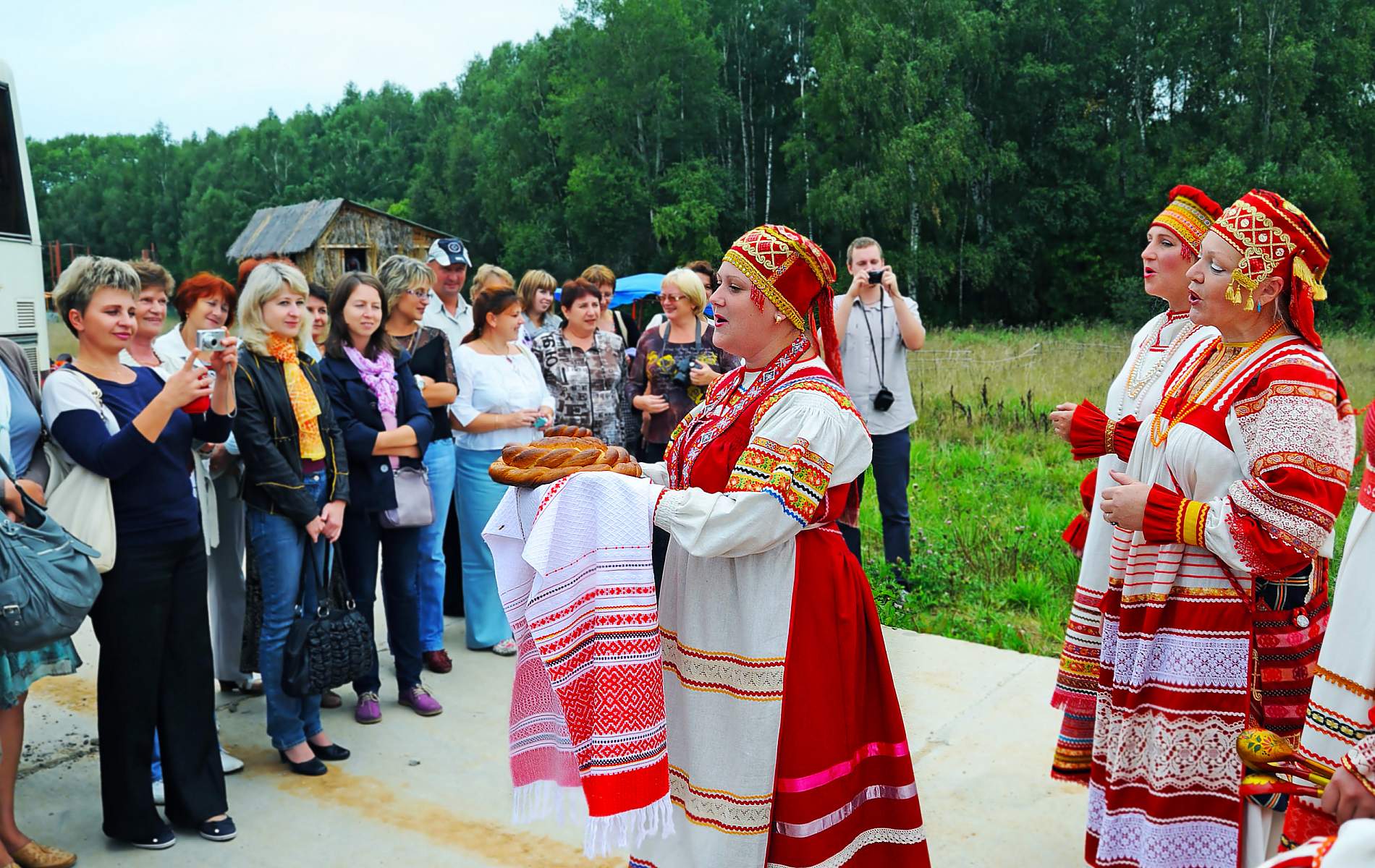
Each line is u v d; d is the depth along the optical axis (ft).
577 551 7.75
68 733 14.16
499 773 12.98
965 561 21.06
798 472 7.57
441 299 21.57
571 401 17.79
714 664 8.08
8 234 25.81
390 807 12.14
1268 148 116.98
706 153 154.61
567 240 160.86
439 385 15.97
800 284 7.97
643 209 145.89
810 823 7.86
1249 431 8.49
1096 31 132.05
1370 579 6.54
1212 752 8.68
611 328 23.48
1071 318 125.49
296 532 12.66
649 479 8.49
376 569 14.80
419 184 206.18
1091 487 10.55
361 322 14.42
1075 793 12.18
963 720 14.11
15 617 9.37
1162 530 8.56
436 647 16.37
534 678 8.50
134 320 11.06
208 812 11.39
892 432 19.19
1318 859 3.63
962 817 11.68
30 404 10.59
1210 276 8.55
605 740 7.55
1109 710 9.36
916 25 125.80
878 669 8.29
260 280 12.63
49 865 10.72
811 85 152.46
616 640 7.60
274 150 267.18
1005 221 134.51
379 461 14.29
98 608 10.78
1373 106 121.80
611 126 151.12
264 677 12.81
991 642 17.37
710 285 23.02
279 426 12.48
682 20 146.20
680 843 8.38
